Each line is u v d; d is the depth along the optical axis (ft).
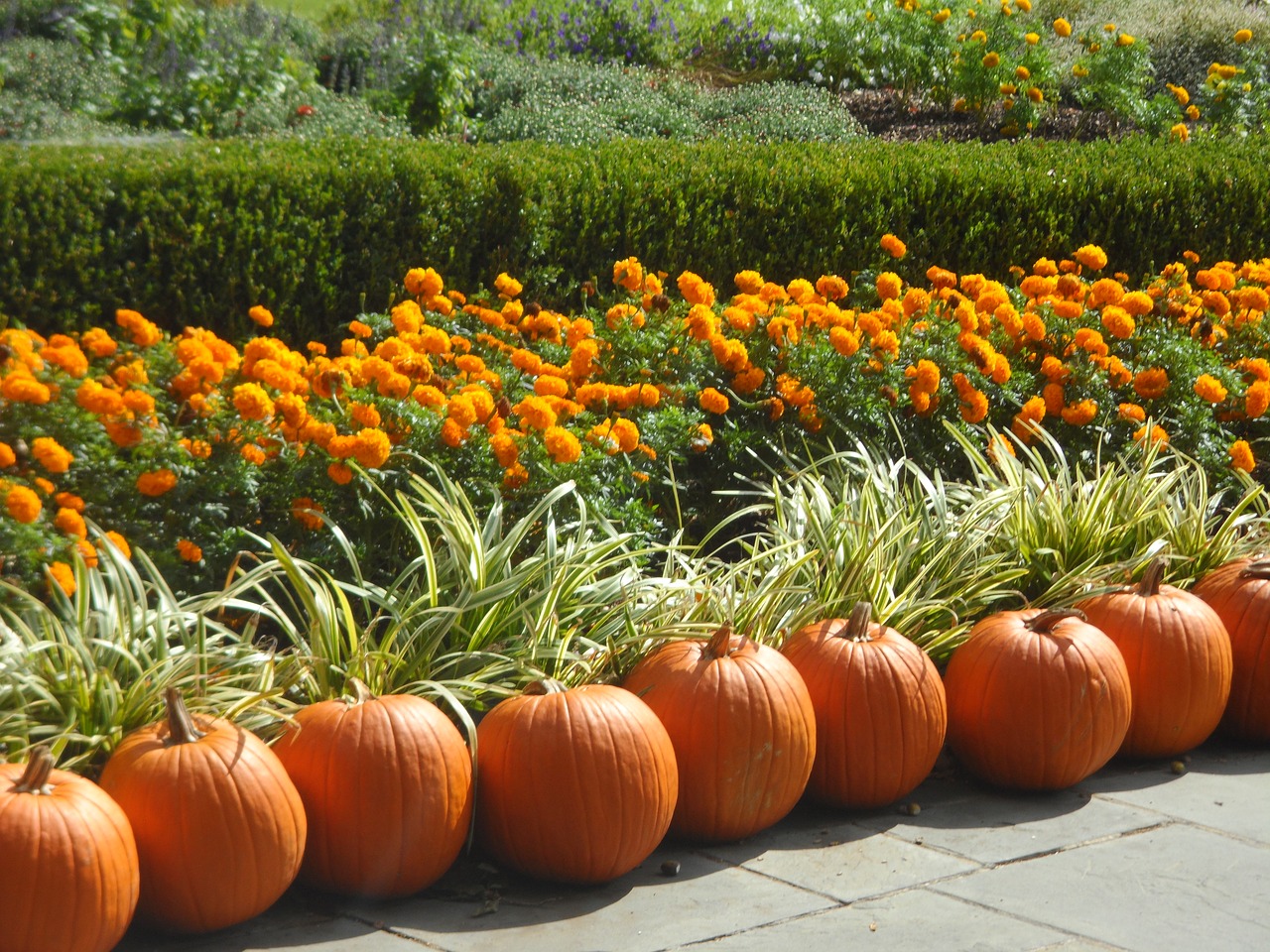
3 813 8.00
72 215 16.92
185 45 32.99
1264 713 13.74
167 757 8.79
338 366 14.51
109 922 8.22
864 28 43.62
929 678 11.70
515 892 10.12
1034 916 9.82
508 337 17.48
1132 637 13.00
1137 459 18.94
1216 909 10.04
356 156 19.89
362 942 9.14
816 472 15.89
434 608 11.25
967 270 24.80
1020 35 39.52
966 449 16.66
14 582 10.69
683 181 21.74
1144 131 37.86
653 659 11.21
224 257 18.03
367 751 9.39
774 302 18.65
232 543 12.72
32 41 31.76
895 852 11.02
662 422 15.80
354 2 49.55
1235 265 27.14
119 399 11.92
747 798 10.71
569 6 48.11
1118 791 12.64
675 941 9.28
